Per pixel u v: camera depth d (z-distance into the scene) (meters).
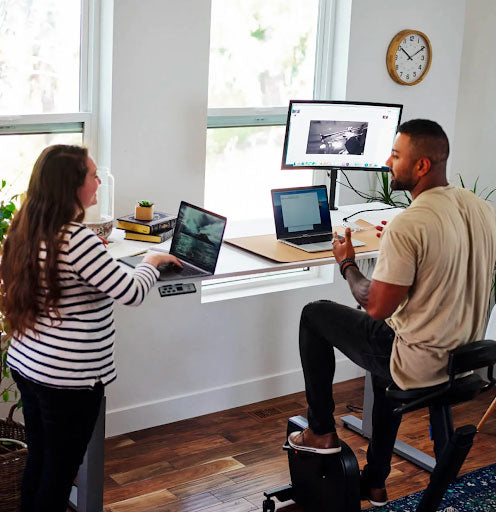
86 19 3.36
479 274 2.55
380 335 2.66
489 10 4.61
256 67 3.96
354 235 3.46
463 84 4.62
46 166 2.26
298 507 3.24
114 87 3.40
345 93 4.13
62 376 2.29
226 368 4.07
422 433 3.92
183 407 3.95
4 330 2.47
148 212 3.20
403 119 4.37
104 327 2.35
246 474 3.48
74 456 2.45
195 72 3.60
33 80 3.32
